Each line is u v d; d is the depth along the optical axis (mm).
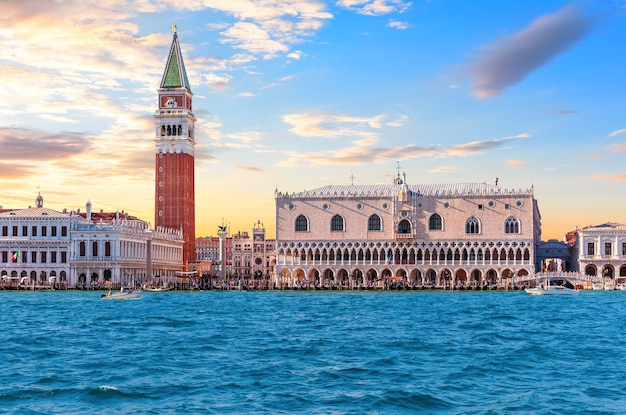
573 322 105062
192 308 139750
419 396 50312
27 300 172375
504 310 131375
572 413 46062
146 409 47500
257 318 113312
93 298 183125
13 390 52531
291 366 62781
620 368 61875
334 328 95750
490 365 63125
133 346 76312
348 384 54938
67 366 63219
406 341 79875
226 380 56469
